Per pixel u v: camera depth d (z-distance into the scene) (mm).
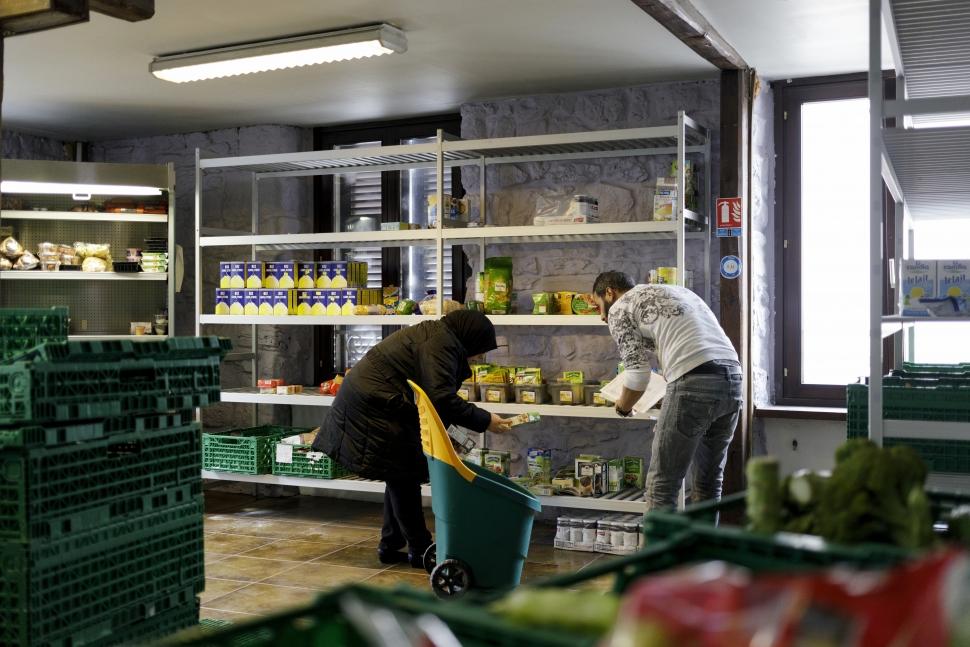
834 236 5230
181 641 954
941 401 2867
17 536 2062
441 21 4246
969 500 1498
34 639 2068
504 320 5062
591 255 5488
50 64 4977
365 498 6301
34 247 6379
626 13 4125
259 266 5766
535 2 3973
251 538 5188
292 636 994
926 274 2625
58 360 2102
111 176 5934
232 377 6621
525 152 5559
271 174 6355
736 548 1232
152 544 2393
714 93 5238
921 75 3225
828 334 5258
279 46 4453
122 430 2291
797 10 4008
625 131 4785
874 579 781
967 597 734
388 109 6059
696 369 3918
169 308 6105
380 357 4324
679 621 733
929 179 3256
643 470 5258
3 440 2045
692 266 5238
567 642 853
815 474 1379
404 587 1025
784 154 5312
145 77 5258
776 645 705
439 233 5203
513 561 3732
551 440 5566
